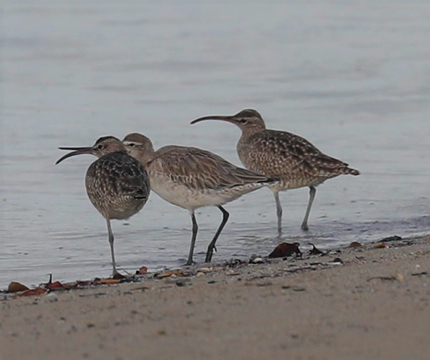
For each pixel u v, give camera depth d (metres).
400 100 25.33
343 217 16.38
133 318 8.64
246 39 34.22
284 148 16.94
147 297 9.50
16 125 22.83
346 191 18.00
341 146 21.03
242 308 8.81
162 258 14.02
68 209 16.67
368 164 19.66
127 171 13.89
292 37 34.75
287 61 30.69
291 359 7.28
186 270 12.37
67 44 33.12
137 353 7.53
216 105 25.08
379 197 17.53
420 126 22.77
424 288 9.38
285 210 17.02
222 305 8.97
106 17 38.41
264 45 33.34
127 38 34.25
